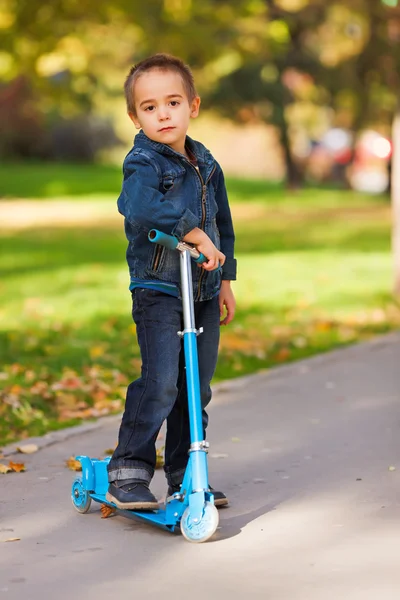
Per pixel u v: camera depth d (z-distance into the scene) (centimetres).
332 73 3575
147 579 432
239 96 3744
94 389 843
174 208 474
